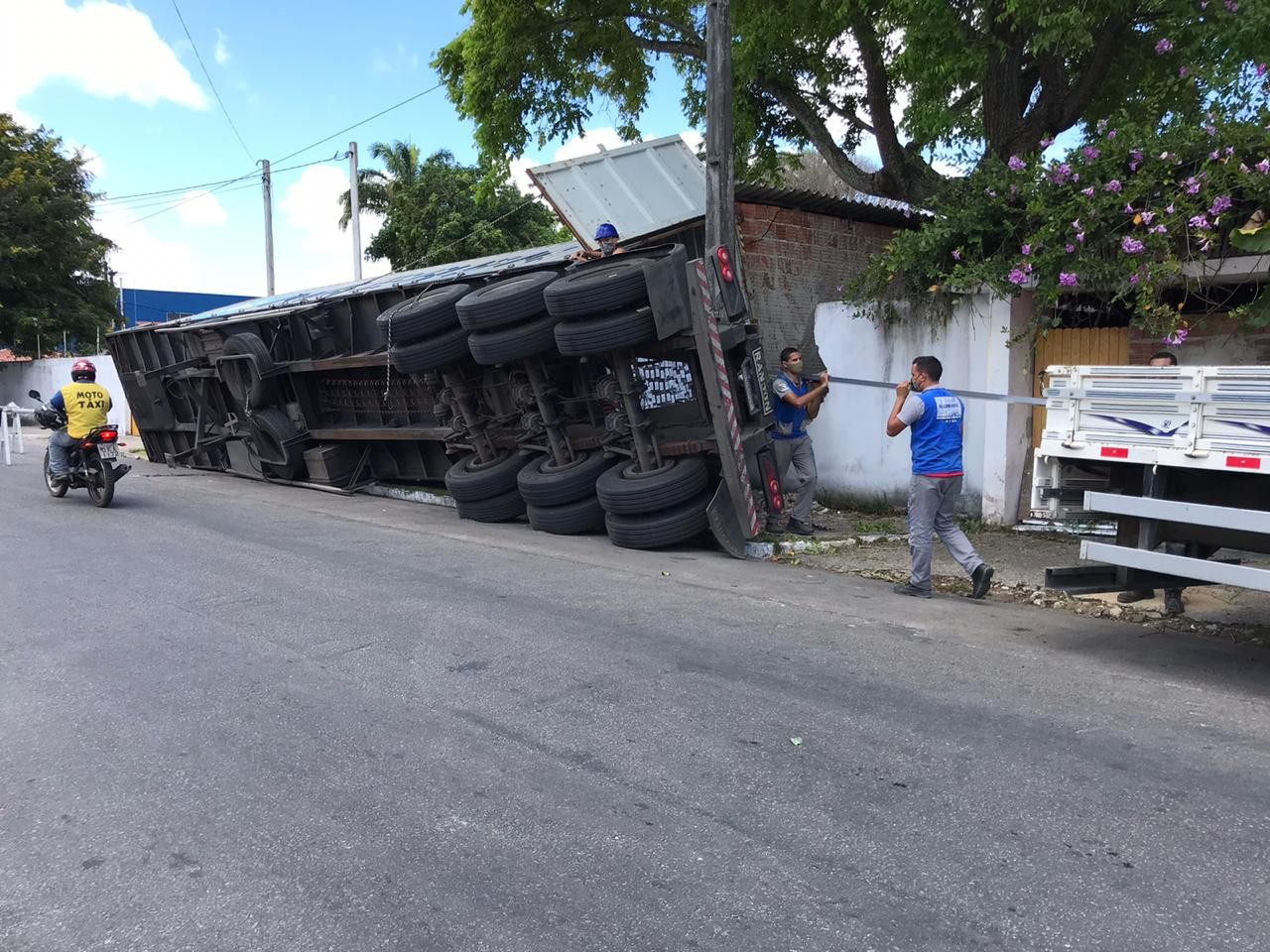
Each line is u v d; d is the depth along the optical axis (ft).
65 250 103.45
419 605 22.47
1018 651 19.25
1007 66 36.27
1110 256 28.58
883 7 35.86
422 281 38.63
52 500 40.16
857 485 36.76
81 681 17.16
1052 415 18.97
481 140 47.26
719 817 12.08
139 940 9.61
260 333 46.52
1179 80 31.99
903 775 13.24
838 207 40.24
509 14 43.88
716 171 30.83
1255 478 16.33
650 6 45.98
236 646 19.21
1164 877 10.64
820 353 37.63
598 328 28.50
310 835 11.69
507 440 35.68
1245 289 28.76
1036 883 10.54
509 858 11.13
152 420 55.67
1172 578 19.10
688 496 29.09
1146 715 15.57
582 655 18.58
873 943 9.47
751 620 21.47
